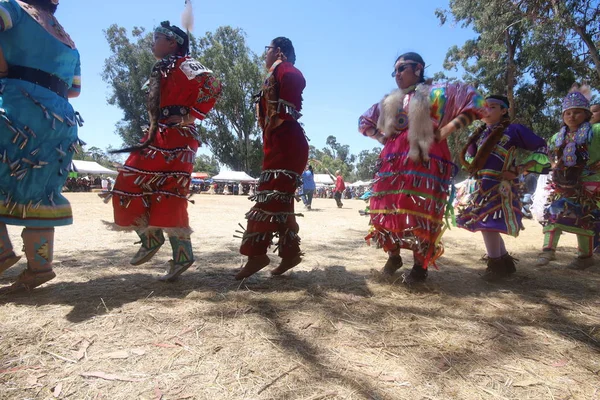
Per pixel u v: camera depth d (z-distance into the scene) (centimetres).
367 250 487
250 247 309
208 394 156
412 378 172
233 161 4862
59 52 272
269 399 154
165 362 180
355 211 1384
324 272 357
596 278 364
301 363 182
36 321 223
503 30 2070
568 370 183
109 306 251
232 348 195
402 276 329
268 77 305
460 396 160
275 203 305
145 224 308
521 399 158
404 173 299
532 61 2145
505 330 227
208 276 335
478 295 297
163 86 302
